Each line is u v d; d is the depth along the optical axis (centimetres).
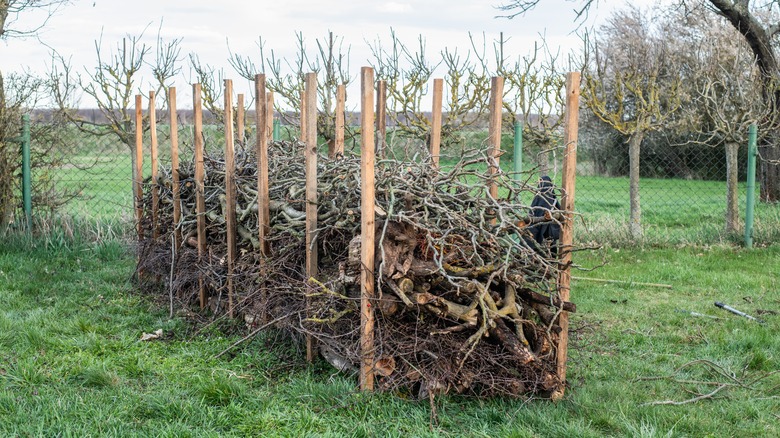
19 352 521
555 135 1206
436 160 523
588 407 437
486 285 435
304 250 541
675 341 607
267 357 528
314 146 500
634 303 744
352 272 470
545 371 450
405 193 457
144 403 432
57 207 1064
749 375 515
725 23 1812
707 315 686
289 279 522
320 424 408
